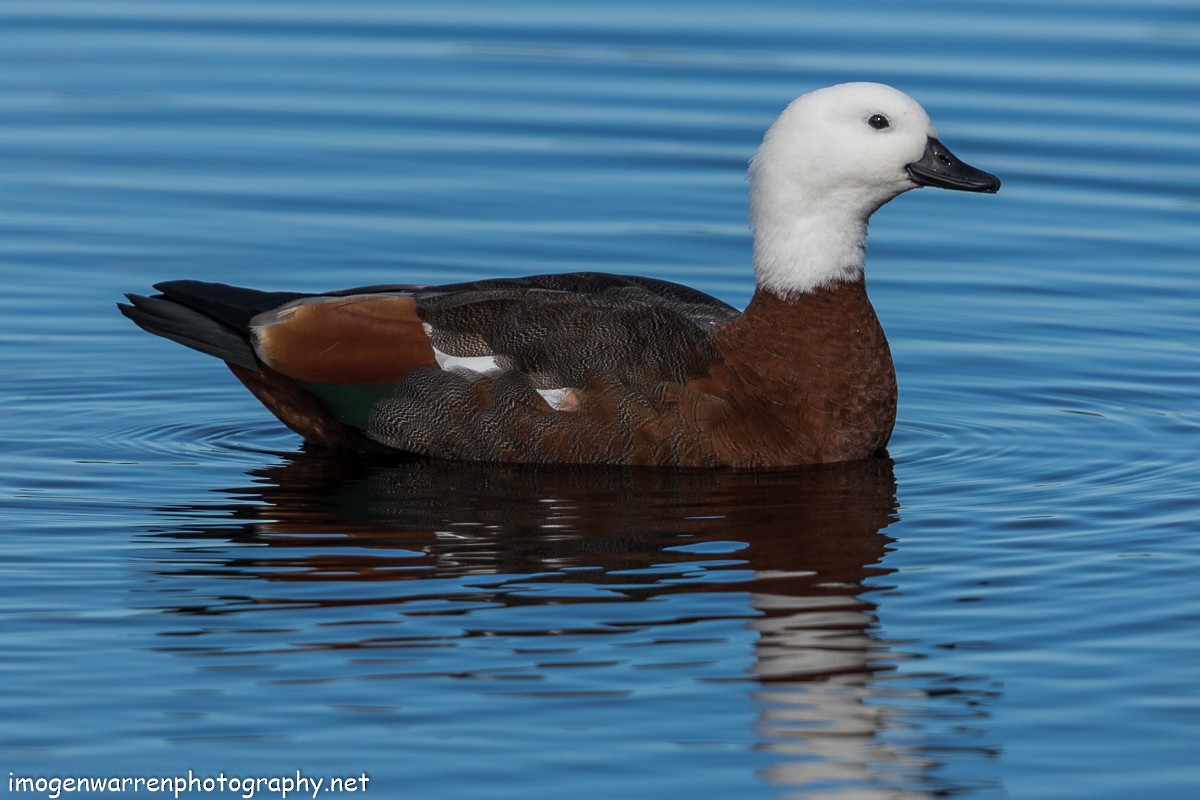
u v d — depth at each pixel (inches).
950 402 642.8
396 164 863.7
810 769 377.1
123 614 447.2
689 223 804.0
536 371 561.6
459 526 509.7
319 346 571.8
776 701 403.5
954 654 428.8
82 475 558.3
